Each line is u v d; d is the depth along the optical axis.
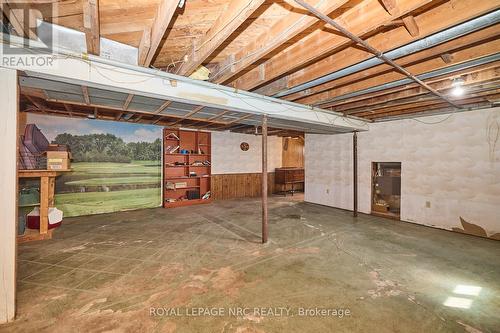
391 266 2.95
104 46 2.33
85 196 5.50
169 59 2.84
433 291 2.39
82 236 4.03
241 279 2.62
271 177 9.20
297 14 1.76
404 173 5.11
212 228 4.55
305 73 2.86
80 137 5.42
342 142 6.41
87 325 1.88
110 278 2.62
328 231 4.39
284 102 3.76
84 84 2.31
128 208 6.08
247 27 2.06
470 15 1.61
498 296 2.30
